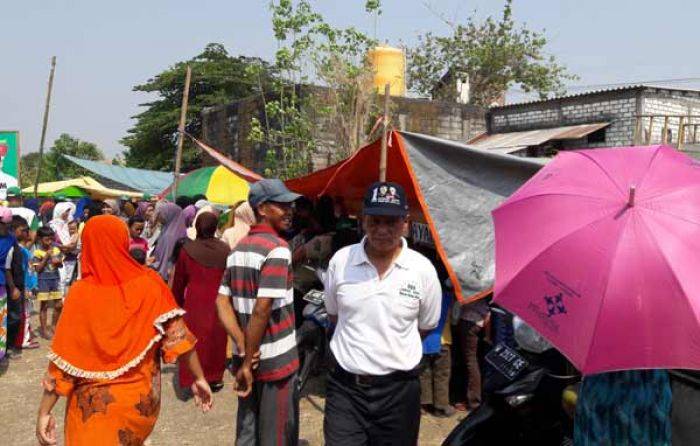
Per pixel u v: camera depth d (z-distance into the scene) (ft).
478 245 18.28
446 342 18.47
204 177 38.93
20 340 24.84
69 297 10.21
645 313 7.34
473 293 17.89
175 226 23.95
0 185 45.85
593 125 54.44
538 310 7.92
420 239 21.61
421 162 18.61
